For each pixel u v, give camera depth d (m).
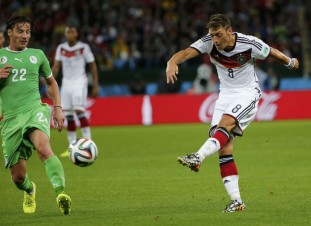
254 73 31.41
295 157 52.56
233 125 30.06
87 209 32.31
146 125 86.88
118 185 40.47
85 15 113.38
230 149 30.56
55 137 74.81
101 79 101.81
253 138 67.56
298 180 40.75
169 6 117.44
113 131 79.12
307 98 88.50
